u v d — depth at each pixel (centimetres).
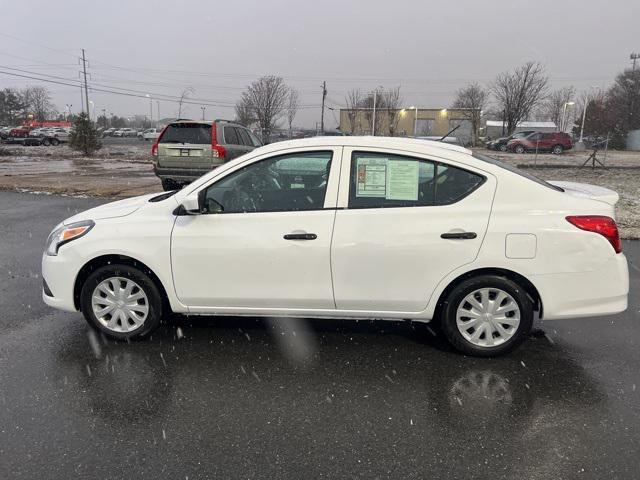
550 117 6462
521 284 378
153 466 262
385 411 316
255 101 4419
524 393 340
